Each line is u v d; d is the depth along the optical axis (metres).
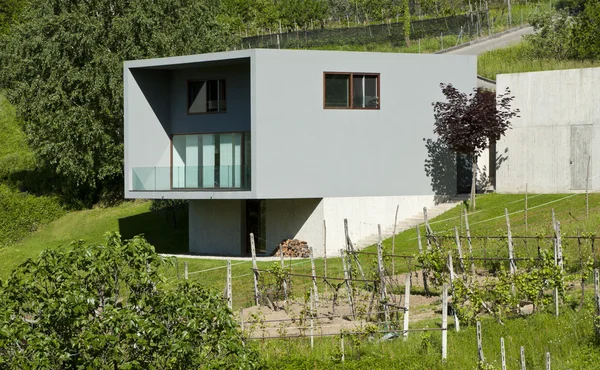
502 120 37.59
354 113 38.53
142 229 49.22
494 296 22.19
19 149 64.88
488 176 41.78
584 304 22.55
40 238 52.16
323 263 34.62
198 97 41.16
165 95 41.84
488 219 35.84
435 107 39.88
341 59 38.28
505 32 71.88
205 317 14.35
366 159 38.78
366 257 33.53
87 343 13.48
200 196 39.16
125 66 40.75
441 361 19.36
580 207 35.00
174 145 41.97
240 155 39.97
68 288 14.09
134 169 41.19
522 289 22.20
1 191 58.09
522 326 21.25
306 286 29.91
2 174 60.41
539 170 38.81
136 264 14.88
